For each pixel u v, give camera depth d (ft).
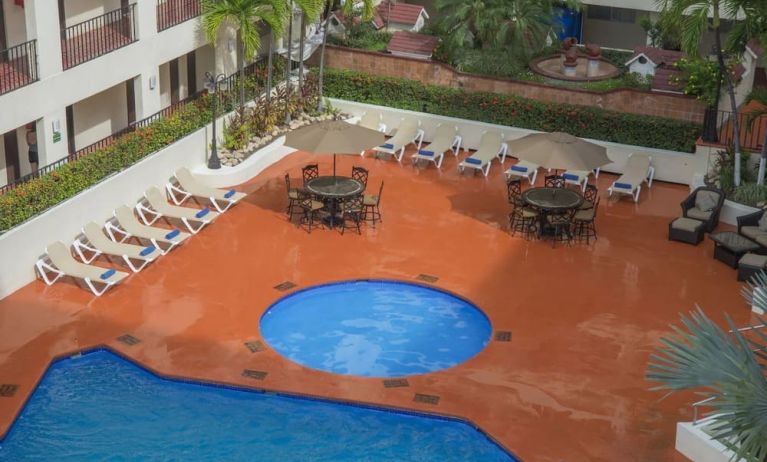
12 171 90.99
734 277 85.46
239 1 98.32
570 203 90.17
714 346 45.93
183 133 97.96
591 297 81.87
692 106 106.01
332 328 77.10
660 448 63.46
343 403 67.92
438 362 72.90
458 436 65.26
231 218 93.30
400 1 138.62
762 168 94.43
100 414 66.54
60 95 84.02
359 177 97.09
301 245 88.79
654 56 114.42
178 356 72.23
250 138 105.50
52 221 81.51
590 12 138.92
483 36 115.55
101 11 96.58
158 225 91.25
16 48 83.66
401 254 87.86
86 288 80.43
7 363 70.74
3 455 62.39
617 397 68.74
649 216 96.99
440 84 114.21
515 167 102.89
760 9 88.63
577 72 118.32
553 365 72.38
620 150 105.09
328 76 115.34
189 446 63.62
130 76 93.04
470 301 80.84
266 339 75.20
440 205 97.76
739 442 47.01
